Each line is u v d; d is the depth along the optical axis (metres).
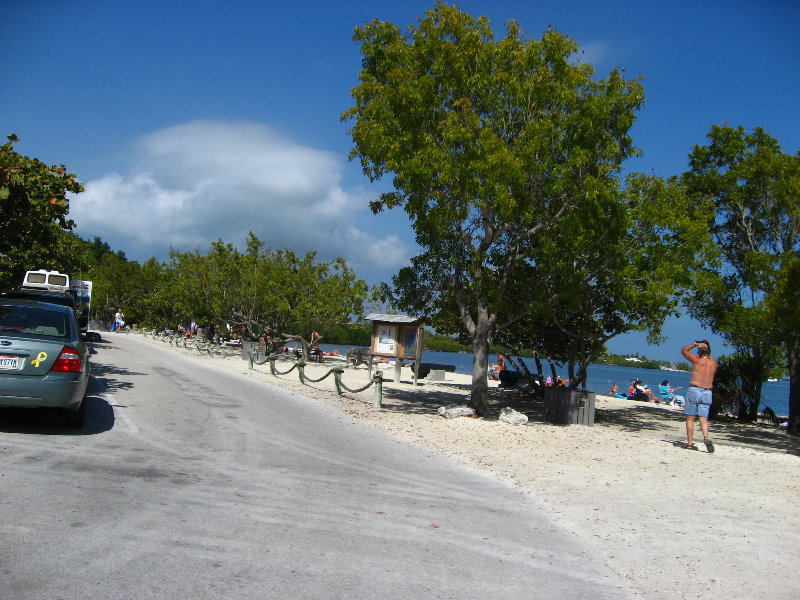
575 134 13.56
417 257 16.56
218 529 4.98
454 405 16.38
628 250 14.58
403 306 17.19
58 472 6.25
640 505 7.28
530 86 13.48
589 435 13.10
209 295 34.78
